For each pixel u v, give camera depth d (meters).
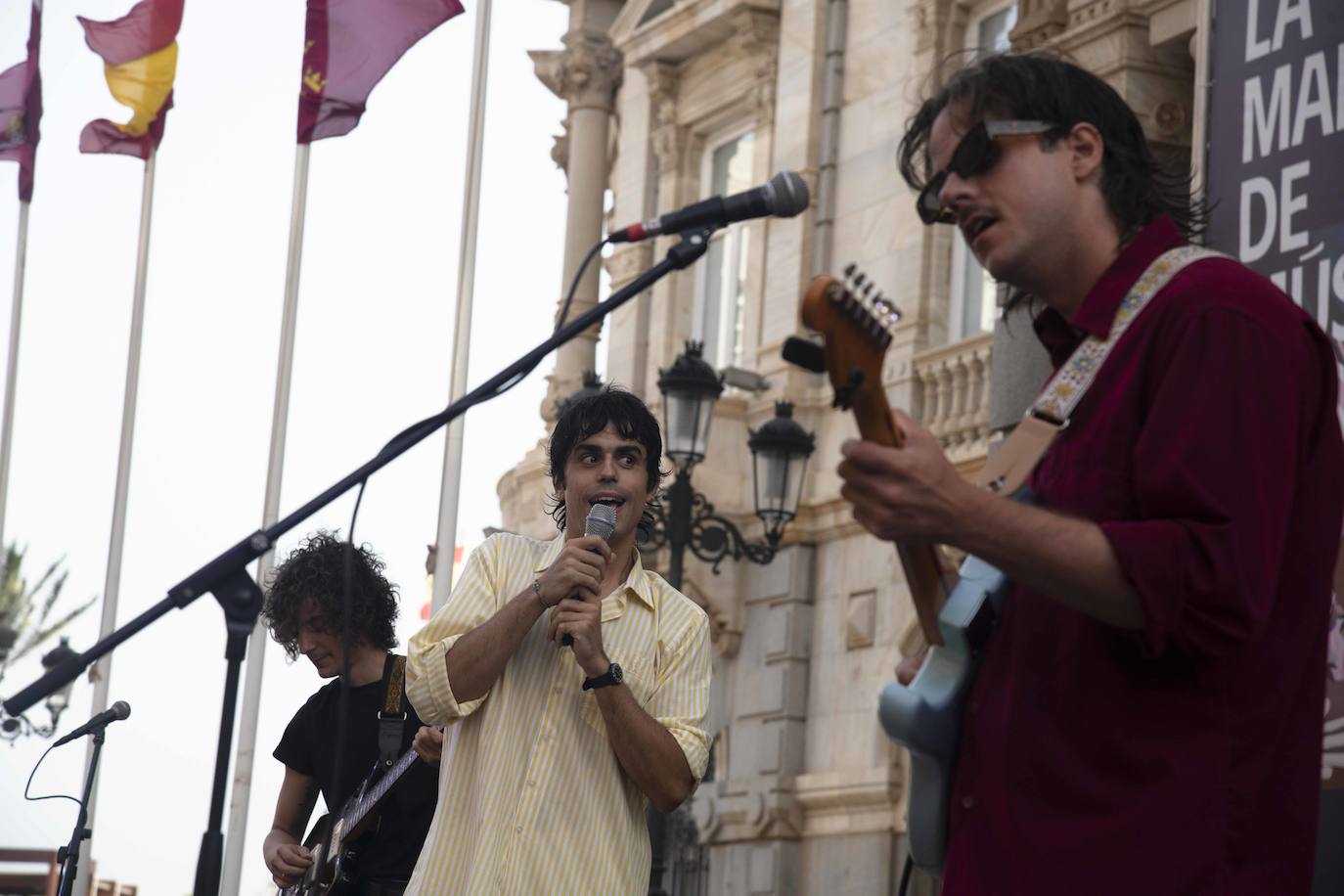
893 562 15.44
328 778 5.32
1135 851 2.35
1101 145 2.62
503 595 4.05
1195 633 2.29
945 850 2.69
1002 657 2.61
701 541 12.59
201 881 4.55
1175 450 2.32
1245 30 5.81
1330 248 5.44
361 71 10.27
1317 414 2.45
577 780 3.88
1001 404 7.83
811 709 16.08
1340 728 4.96
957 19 16.06
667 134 19.28
